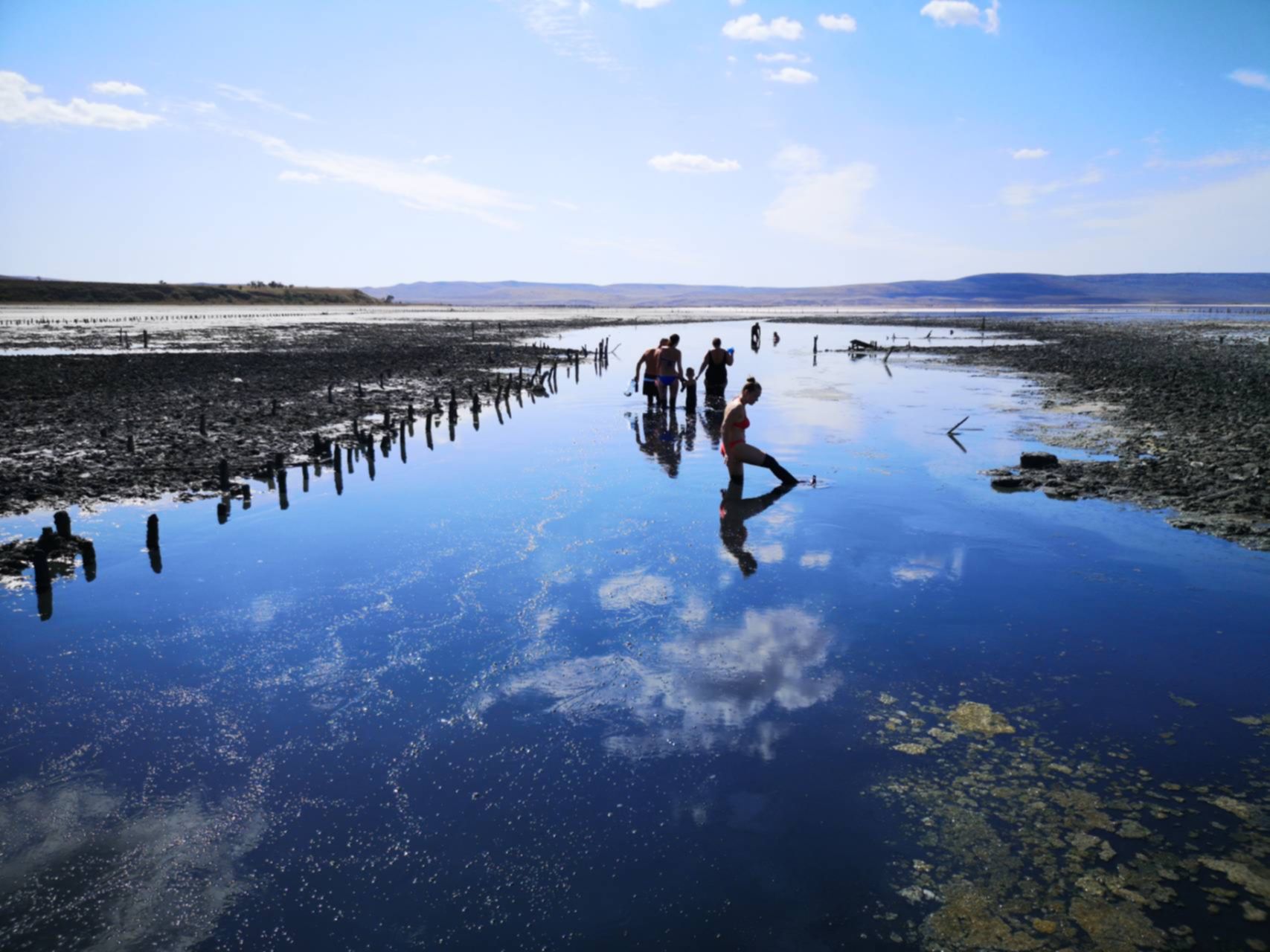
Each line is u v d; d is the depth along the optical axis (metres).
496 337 66.38
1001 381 31.39
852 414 21.81
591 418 21.45
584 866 4.36
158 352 44.22
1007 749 5.46
